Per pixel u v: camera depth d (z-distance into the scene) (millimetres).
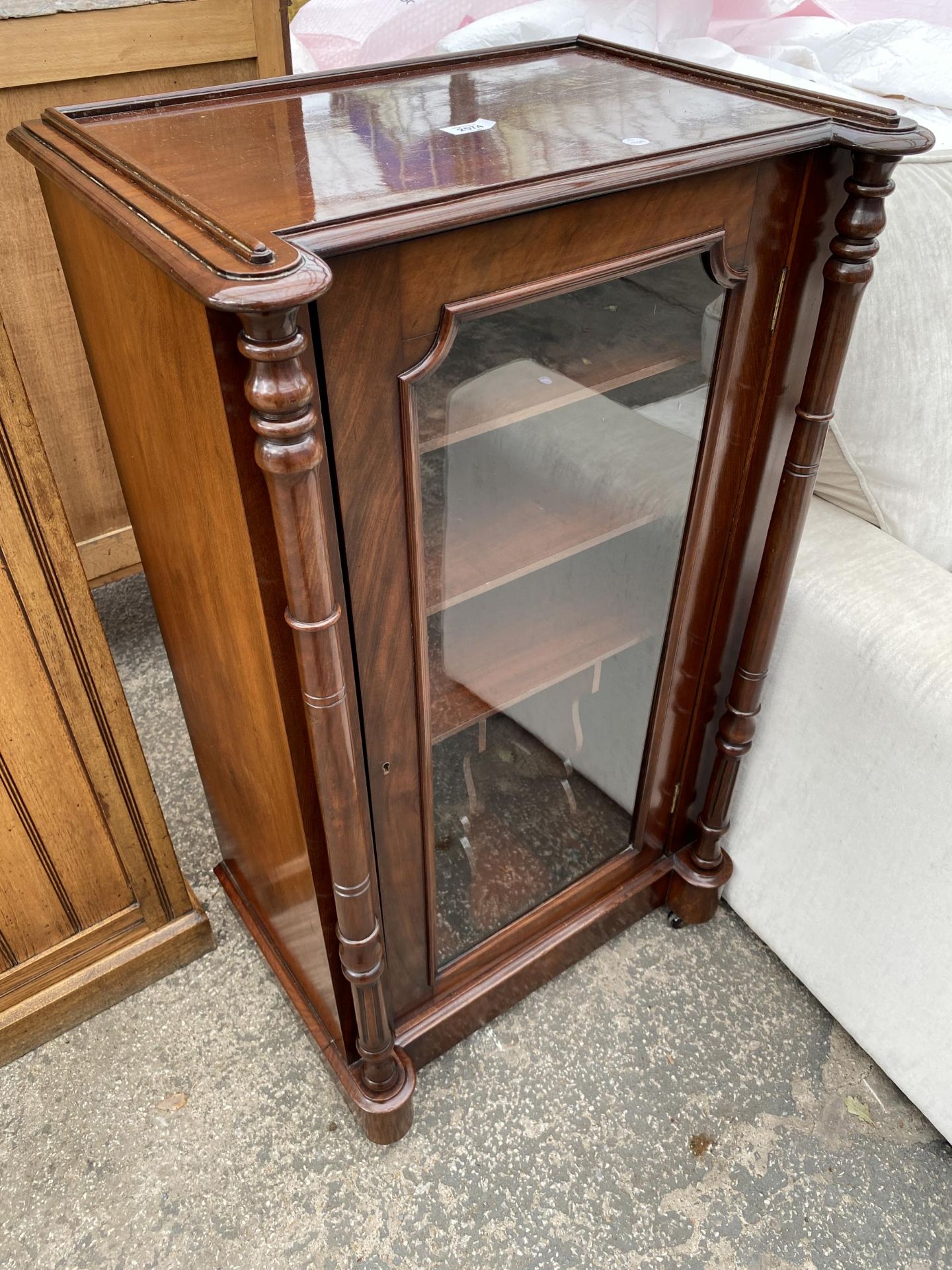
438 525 648
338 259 490
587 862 1034
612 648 870
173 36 1090
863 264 683
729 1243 886
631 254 611
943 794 812
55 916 984
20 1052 1013
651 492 771
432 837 825
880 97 1278
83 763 903
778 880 1042
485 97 723
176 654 919
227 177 552
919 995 903
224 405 515
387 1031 855
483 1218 901
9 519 739
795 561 851
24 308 1143
